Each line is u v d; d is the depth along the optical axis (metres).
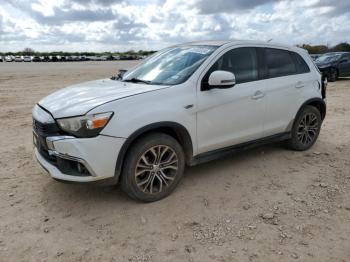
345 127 7.29
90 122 3.31
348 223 3.48
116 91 3.84
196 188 4.21
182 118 3.85
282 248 3.08
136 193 3.74
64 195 4.03
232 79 3.91
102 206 3.79
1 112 9.08
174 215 3.61
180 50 4.75
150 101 3.67
